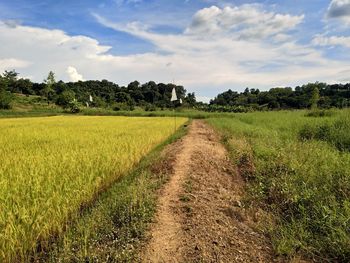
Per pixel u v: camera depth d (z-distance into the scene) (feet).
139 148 41.39
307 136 47.03
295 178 25.43
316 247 15.94
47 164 28.12
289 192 22.91
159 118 142.10
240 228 18.58
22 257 14.87
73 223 18.65
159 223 18.69
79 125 88.22
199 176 29.37
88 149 37.63
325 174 24.31
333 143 37.96
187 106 278.05
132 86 393.09
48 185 21.11
